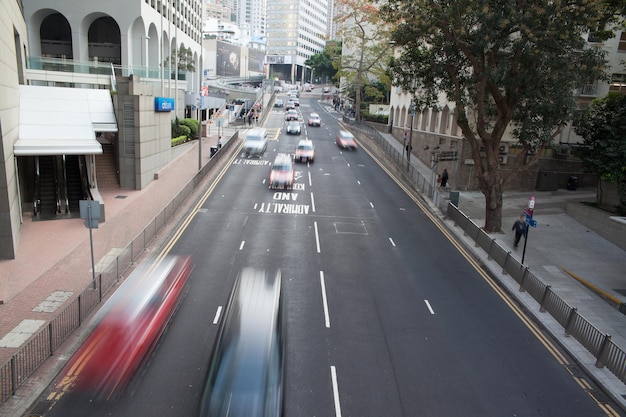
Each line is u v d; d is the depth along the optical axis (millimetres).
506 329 14648
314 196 30734
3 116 18328
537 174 36062
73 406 10070
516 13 20281
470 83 23703
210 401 8906
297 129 58562
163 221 22484
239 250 20156
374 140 51031
